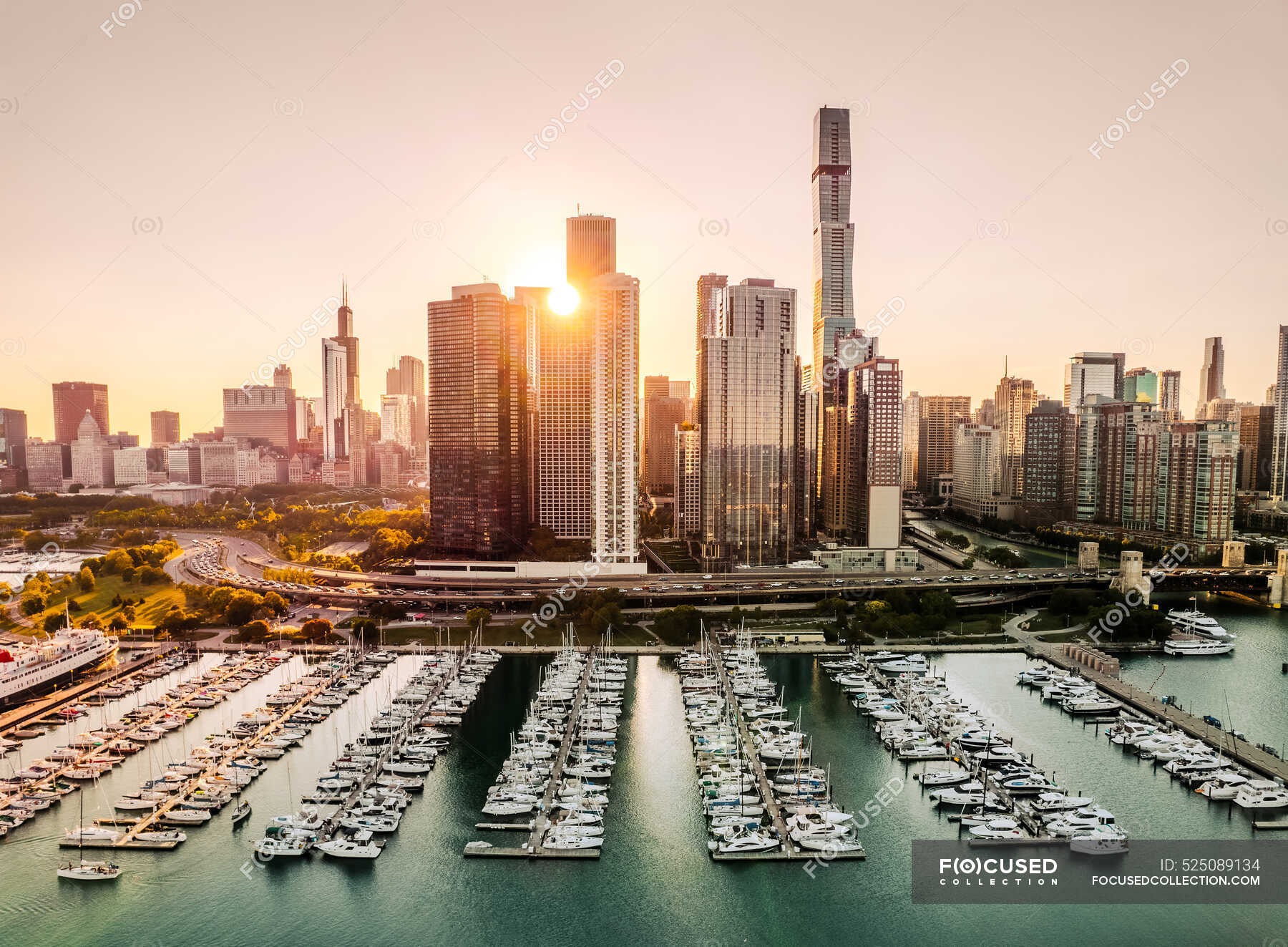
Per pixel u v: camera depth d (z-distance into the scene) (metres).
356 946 195.38
